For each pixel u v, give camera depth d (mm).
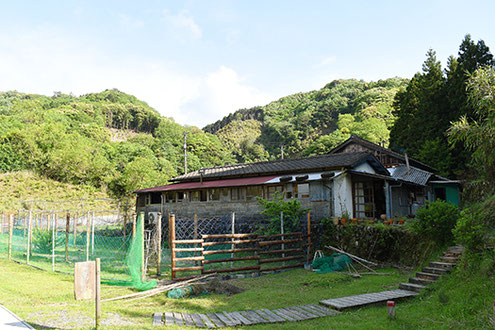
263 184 18766
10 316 6734
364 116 73688
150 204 24422
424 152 29375
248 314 7695
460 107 28094
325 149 55594
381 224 14281
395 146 34531
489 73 8195
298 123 100312
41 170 48219
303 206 17625
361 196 18766
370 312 7785
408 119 34344
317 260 13344
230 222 18062
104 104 123812
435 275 9625
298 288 10391
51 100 119562
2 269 13266
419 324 6781
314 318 7418
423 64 35250
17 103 96438
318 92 138125
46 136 51125
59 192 43500
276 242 13820
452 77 30656
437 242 11727
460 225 8695
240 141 105625
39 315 7004
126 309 7922
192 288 9711
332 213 16516
